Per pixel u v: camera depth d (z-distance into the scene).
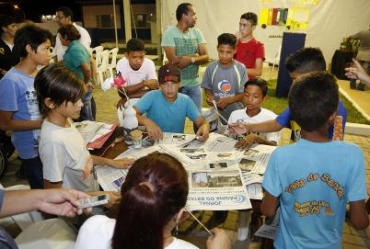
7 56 3.10
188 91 3.12
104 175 1.46
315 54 1.44
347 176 1.01
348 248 2.02
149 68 2.80
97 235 0.81
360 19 6.99
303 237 1.10
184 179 0.71
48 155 1.33
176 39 3.00
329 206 1.05
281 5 7.20
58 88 1.29
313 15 7.13
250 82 2.13
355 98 5.46
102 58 6.22
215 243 0.90
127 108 1.79
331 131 1.40
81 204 1.01
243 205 1.20
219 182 1.35
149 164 0.71
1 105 1.74
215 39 7.81
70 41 3.38
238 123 1.94
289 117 1.67
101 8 12.61
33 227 1.36
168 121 2.10
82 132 1.92
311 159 1.02
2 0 8.63
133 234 0.65
